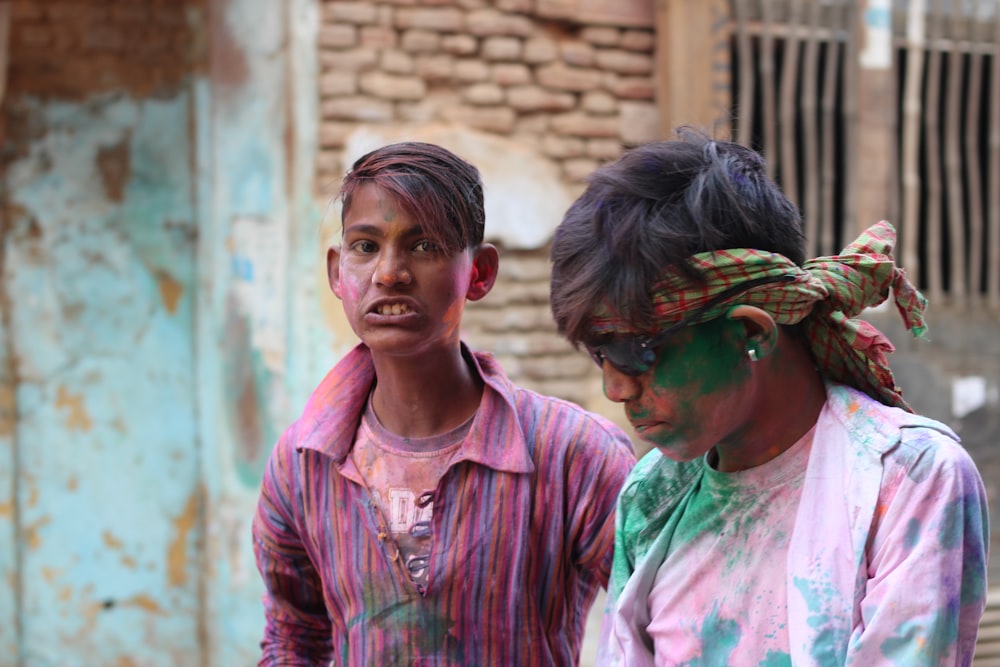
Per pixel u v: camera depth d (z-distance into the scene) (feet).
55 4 13.03
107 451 13.56
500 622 5.11
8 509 13.23
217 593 13.51
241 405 12.92
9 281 13.16
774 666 3.91
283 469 5.51
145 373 13.61
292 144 11.56
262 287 12.30
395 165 4.90
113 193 13.39
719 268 3.77
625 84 12.37
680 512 4.47
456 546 5.12
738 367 3.93
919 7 13.39
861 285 4.11
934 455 3.71
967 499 3.68
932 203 13.79
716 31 12.37
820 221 13.08
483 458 5.14
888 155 13.28
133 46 13.25
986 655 12.16
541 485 5.24
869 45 13.12
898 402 4.17
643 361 3.88
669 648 4.26
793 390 4.14
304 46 11.46
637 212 3.84
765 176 4.14
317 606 5.93
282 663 5.75
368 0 11.60
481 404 5.30
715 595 4.15
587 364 12.35
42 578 13.42
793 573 3.88
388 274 4.81
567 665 5.47
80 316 13.39
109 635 13.66
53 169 13.21
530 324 12.12
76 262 13.35
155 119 13.38
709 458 4.43
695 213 3.81
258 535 5.76
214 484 13.51
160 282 13.56
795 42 12.78
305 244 11.61
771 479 4.13
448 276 4.94
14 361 13.23
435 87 11.86
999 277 14.08
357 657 5.24
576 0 12.11
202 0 13.20
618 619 4.46
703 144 4.08
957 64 13.70
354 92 11.60
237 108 12.57
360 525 5.25
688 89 12.32
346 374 5.48
